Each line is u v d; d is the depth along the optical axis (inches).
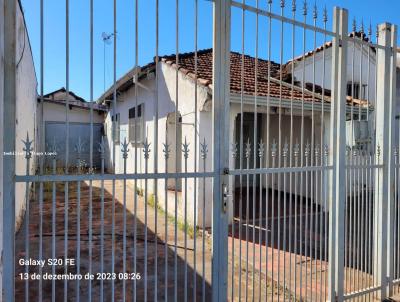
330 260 122.0
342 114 123.1
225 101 95.4
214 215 93.9
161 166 309.1
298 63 291.6
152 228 237.3
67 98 74.5
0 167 65.1
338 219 122.7
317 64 305.0
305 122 334.0
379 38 138.3
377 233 137.9
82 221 255.4
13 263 69.4
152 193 331.3
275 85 270.5
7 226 68.9
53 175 73.2
